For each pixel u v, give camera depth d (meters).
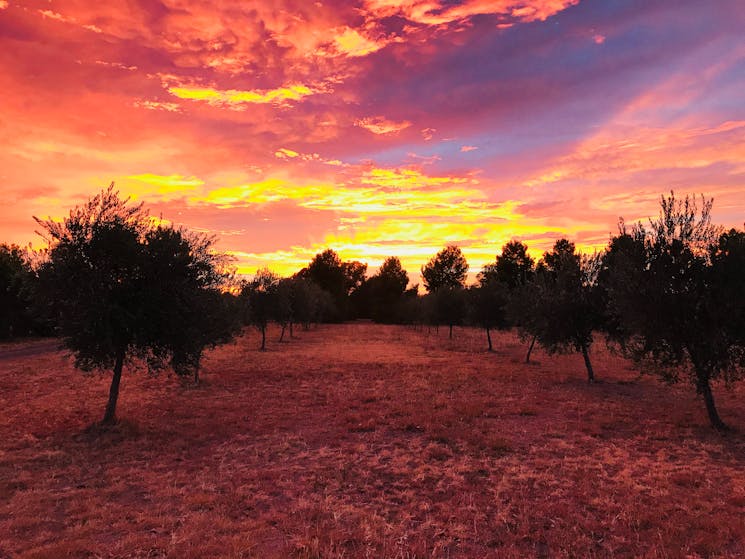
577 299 23.16
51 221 13.96
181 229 15.97
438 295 57.81
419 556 6.52
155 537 7.01
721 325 13.52
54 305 13.98
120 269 14.45
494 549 6.82
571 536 7.07
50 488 9.44
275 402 18.53
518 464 10.86
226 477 10.09
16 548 6.70
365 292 141.00
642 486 9.15
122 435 13.45
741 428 13.73
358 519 7.85
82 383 22.86
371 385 22.36
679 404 17.55
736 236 13.91
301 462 11.24
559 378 23.86
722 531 7.08
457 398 18.91
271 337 57.00
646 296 14.46
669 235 14.68
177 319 14.62
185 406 17.73
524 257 93.69
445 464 10.91
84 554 6.43
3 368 28.03
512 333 64.38
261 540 7.01
